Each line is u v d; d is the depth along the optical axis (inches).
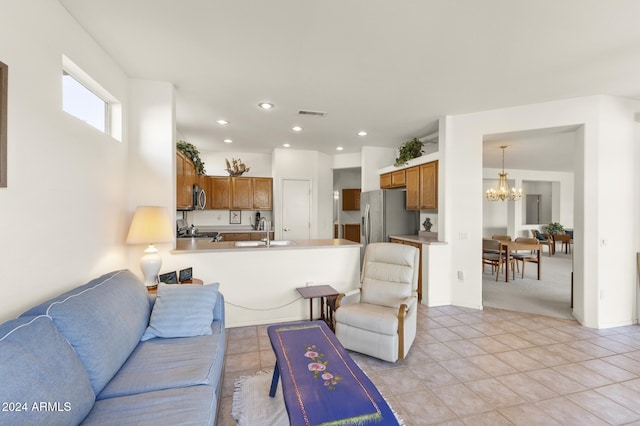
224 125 175.5
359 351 102.8
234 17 77.1
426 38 86.3
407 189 197.6
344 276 144.2
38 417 39.3
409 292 114.7
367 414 49.4
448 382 88.8
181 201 149.0
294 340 76.1
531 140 191.5
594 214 130.7
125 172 109.5
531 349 110.1
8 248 56.0
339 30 82.7
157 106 115.0
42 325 48.6
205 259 125.0
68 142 74.5
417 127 178.9
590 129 130.3
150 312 82.7
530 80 114.0
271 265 133.3
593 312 131.0
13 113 57.2
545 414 75.1
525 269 257.4
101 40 87.7
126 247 111.0
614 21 77.7
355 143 223.6
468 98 132.5
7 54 55.8
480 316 143.3
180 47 91.7
